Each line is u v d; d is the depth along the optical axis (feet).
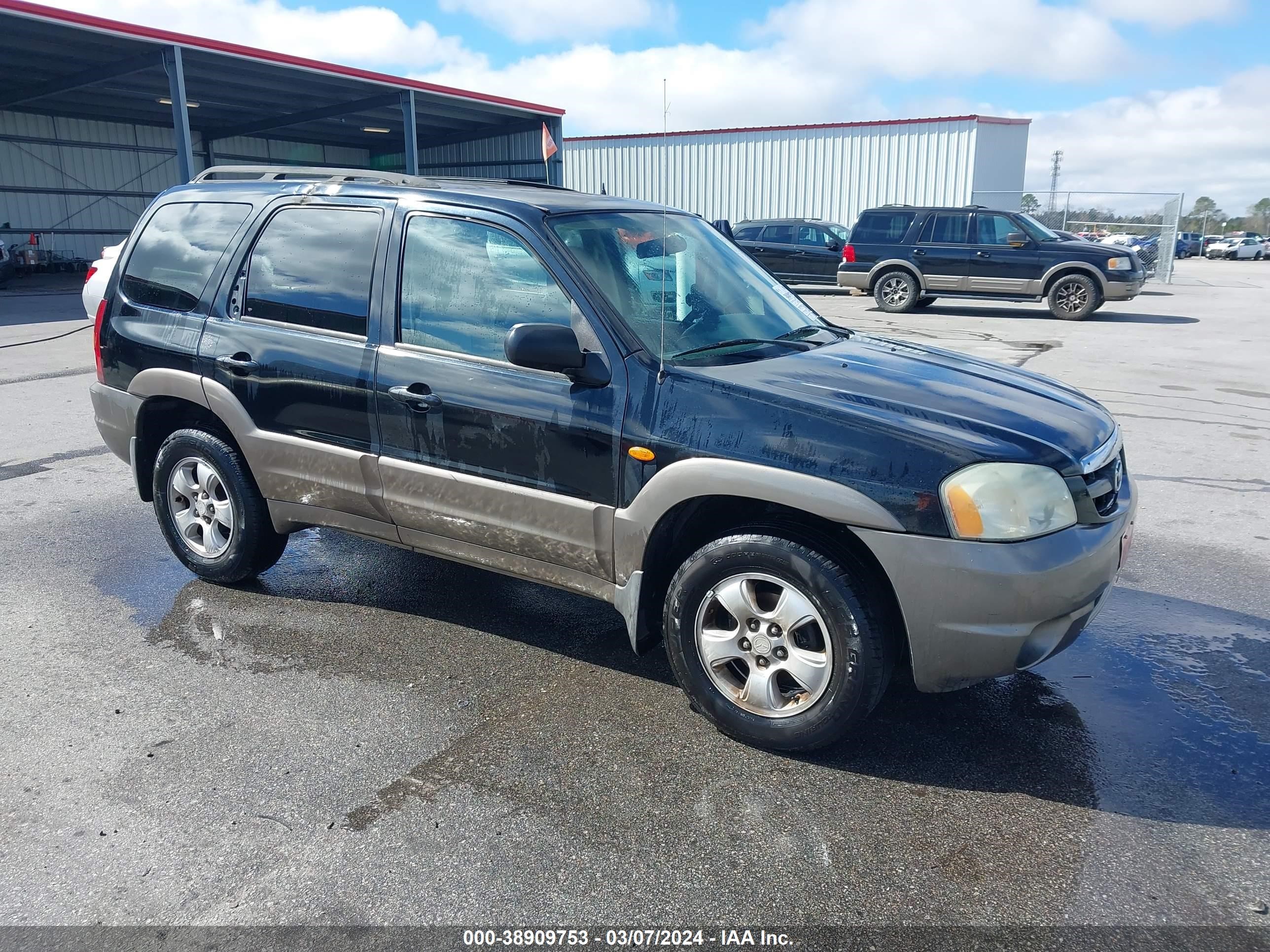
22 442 24.26
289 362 12.86
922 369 11.59
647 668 12.29
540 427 10.87
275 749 10.21
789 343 12.03
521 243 11.23
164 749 10.20
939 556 9.02
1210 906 7.91
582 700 11.39
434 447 11.77
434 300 11.82
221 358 13.44
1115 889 8.11
